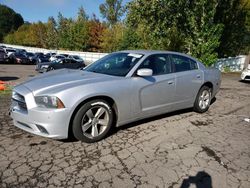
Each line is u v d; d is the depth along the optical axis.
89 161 3.26
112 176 2.94
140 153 3.54
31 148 3.55
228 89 10.16
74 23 52.25
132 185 2.78
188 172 3.10
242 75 13.17
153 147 3.76
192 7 15.67
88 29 49.34
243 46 25.92
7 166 3.05
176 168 3.18
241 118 5.58
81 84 3.64
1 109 5.42
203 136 4.32
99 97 3.76
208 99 5.94
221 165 3.31
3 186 2.66
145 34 18.16
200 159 3.45
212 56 16.52
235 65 23.03
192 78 5.30
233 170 3.20
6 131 4.12
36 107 3.44
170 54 5.07
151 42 17.66
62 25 55.06
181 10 15.60
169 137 4.18
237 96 8.44
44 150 3.50
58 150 3.52
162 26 15.86
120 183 2.81
